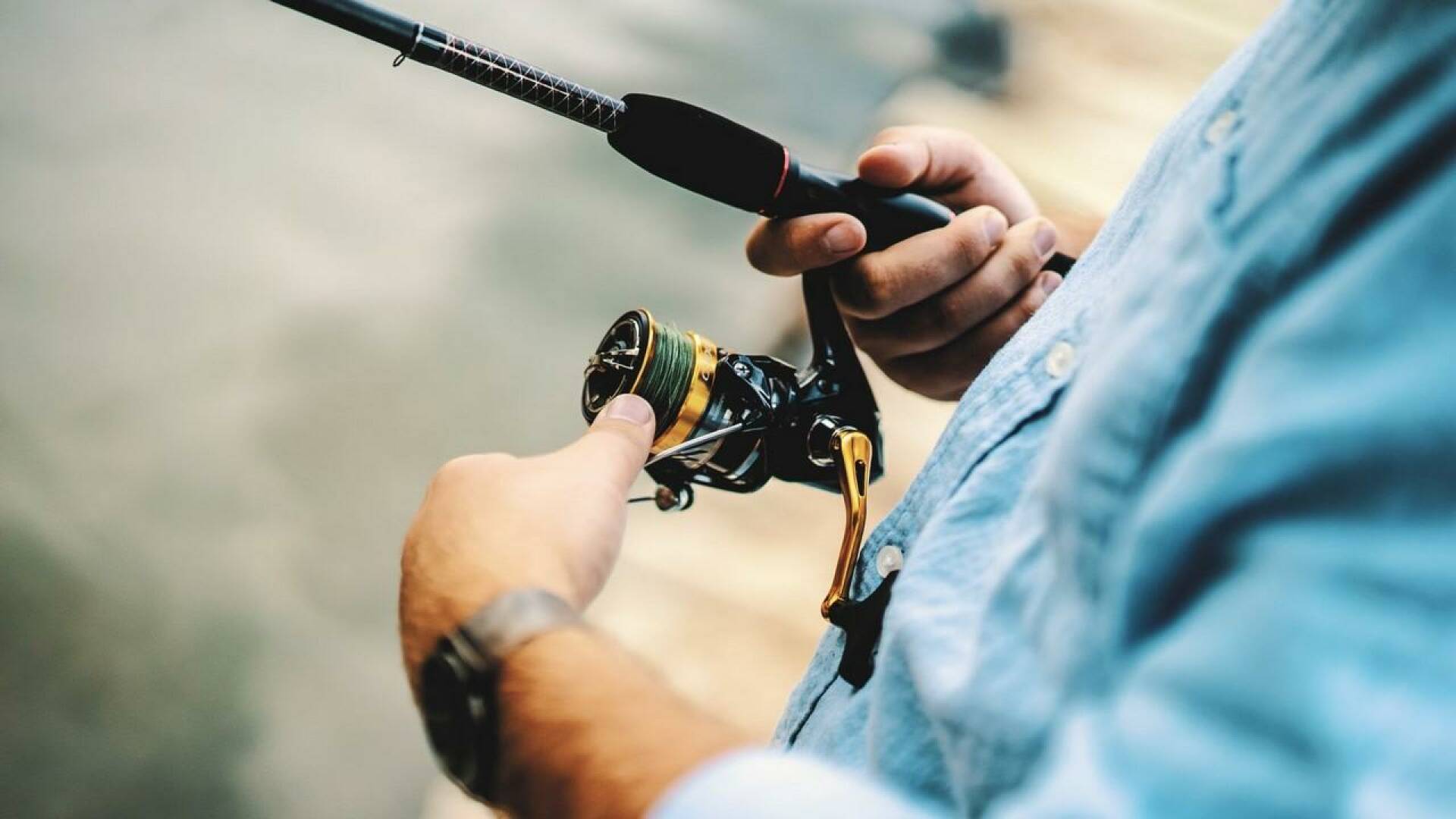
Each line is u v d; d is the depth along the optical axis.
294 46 5.92
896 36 6.41
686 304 4.81
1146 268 0.53
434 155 5.41
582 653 0.62
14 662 3.62
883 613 0.81
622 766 0.55
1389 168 0.42
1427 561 0.36
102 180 5.23
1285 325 0.42
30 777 3.38
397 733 3.54
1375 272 0.39
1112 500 0.47
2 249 4.89
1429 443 0.36
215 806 3.34
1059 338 0.70
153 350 4.57
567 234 5.06
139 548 3.93
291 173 5.28
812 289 1.21
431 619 0.70
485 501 0.77
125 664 3.63
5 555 3.86
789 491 3.40
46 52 5.80
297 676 3.66
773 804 0.43
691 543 3.22
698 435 1.07
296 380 4.49
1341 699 0.35
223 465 4.22
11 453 4.18
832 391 1.14
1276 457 0.39
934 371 1.24
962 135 1.30
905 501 0.84
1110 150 5.65
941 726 0.55
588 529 0.78
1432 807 0.34
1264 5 7.23
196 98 5.61
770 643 2.97
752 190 1.16
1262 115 0.50
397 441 4.33
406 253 4.96
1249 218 0.46
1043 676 0.50
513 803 0.61
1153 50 6.54
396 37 0.99
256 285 4.81
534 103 1.07
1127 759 0.38
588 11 6.36
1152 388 0.46
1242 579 0.39
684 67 6.16
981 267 1.17
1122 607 0.42
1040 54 6.36
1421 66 0.42
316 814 3.33
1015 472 0.65
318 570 3.95
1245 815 0.36
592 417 1.07
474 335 4.68
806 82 6.21
